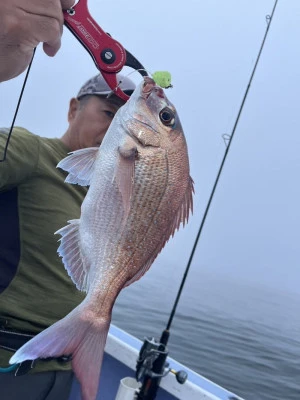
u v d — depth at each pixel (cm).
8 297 155
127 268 108
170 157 112
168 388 208
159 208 111
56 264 159
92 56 118
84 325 100
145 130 111
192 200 116
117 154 110
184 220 114
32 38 104
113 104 168
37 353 91
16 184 151
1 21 100
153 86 115
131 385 206
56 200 158
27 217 155
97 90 169
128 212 108
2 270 155
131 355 225
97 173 110
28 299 157
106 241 107
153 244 111
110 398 233
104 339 101
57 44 109
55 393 174
